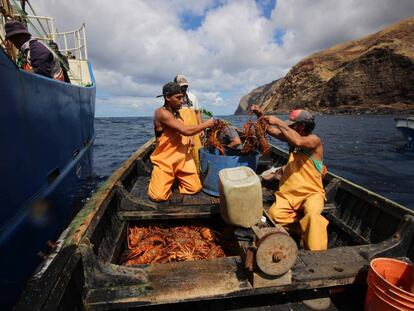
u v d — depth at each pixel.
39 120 4.32
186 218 3.54
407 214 2.89
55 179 5.01
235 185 2.44
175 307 2.43
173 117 3.62
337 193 4.10
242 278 2.24
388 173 10.54
